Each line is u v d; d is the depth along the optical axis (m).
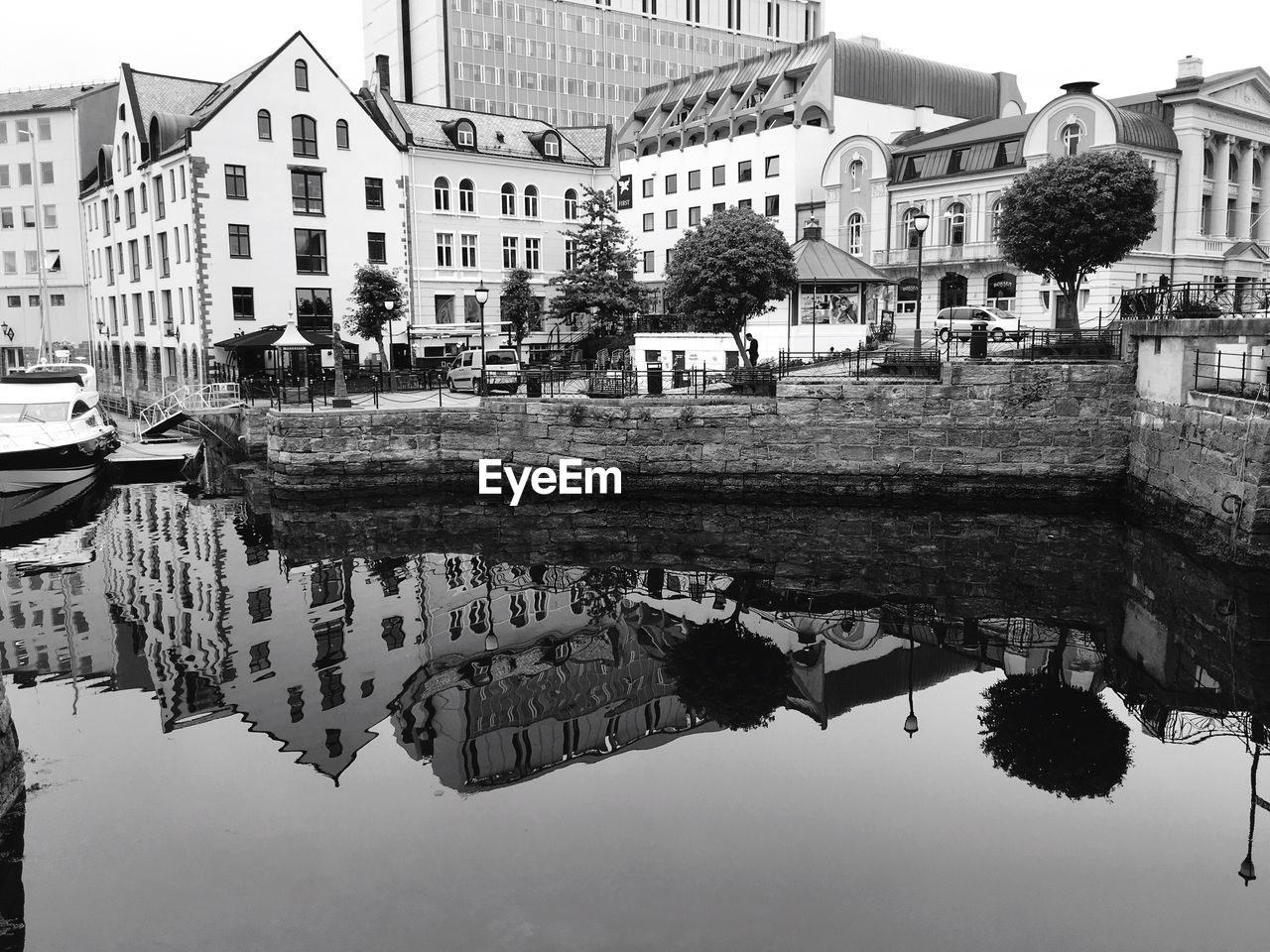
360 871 9.30
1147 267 42.19
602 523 25.78
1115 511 25.91
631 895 8.90
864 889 9.05
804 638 16.72
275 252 43.06
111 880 9.16
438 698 13.82
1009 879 9.26
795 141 55.16
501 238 49.38
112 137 64.25
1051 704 13.70
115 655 15.51
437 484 29.56
